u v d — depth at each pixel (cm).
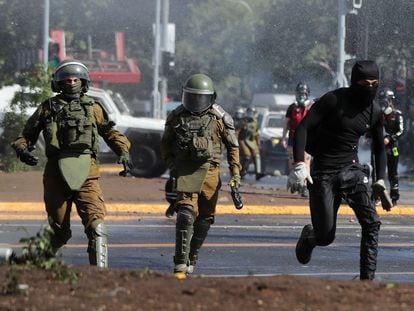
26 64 9994
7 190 4359
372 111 2064
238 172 2245
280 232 3397
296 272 2442
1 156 5288
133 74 11569
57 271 1619
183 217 2167
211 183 2214
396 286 1623
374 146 2092
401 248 3012
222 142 2297
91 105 2048
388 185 5075
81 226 3344
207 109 2200
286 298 1485
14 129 5275
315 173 2077
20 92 5347
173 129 2200
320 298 1491
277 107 10475
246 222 3744
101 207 2036
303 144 2027
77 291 1521
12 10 11069
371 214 2053
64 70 2034
